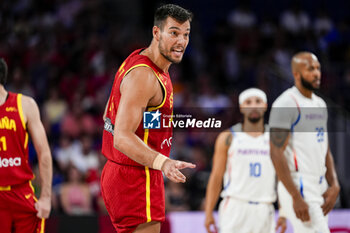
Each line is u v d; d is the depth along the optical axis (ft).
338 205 72.33
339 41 141.28
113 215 34.14
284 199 44.37
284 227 50.98
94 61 123.24
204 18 155.02
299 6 147.23
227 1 156.04
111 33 138.62
